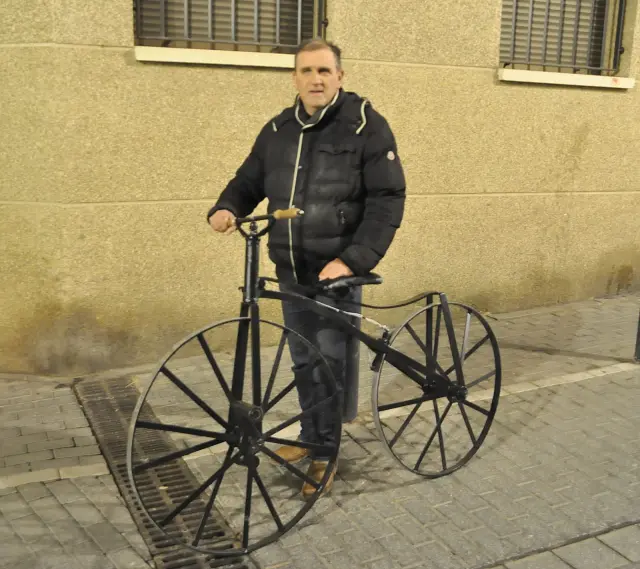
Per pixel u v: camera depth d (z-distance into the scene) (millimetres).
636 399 4039
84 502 2945
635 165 5895
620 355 4723
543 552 2656
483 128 5176
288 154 2777
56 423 3686
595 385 4223
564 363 4570
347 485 3096
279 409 3830
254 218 2576
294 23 4719
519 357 4672
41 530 2740
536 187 5492
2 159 4066
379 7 4660
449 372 3166
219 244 4500
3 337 4281
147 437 3541
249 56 4328
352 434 3570
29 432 3582
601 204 5828
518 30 5512
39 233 4117
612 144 5742
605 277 6031
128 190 4211
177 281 4445
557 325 5336
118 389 4117
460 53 4969
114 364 4391
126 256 4281
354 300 2988
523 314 5598
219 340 4637
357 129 2697
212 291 4555
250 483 2594
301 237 2773
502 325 5324
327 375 2820
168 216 4340
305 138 2752
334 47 2697
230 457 2592
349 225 2789
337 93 2729
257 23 4613
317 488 2766
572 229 5754
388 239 2723
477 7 4949
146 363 4469
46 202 4078
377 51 4715
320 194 2732
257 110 4434
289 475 3174
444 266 5277
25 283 4191
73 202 4090
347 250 2691
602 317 5539
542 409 3881
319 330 2889
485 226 5363
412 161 4984
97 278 4238
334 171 2721
